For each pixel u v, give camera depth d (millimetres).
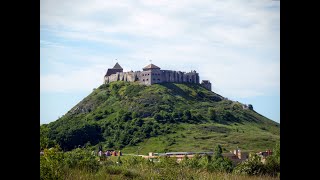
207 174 9117
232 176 9391
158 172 9039
